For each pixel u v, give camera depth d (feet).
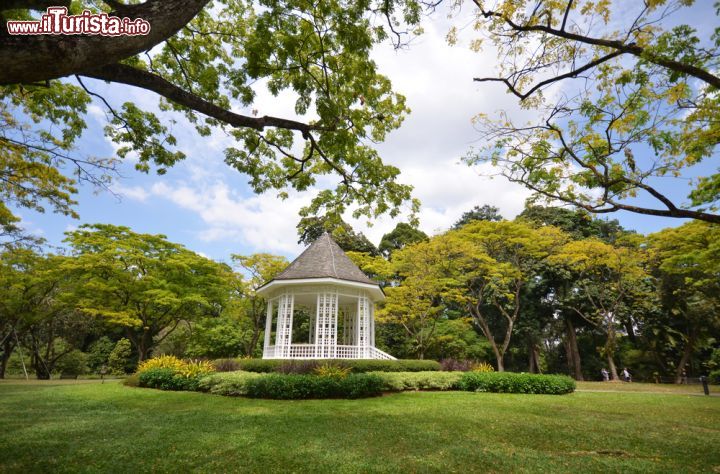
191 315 78.69
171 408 30.63
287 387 35.81
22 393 40.01
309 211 29.19
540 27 19.35
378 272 82.33
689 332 80.84
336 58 24.49
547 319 95.40
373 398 37.40
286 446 19.49
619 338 95.66
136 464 16.69
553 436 22.89
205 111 14.49
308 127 18.56
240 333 90.27
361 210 28.99
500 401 37.73
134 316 70.13
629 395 46.14
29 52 7.78
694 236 60.44
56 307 76.48
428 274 71.56
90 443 19.99
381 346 91.45
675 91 20.26
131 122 25.26
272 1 20.83
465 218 115.75
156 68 25.98
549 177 23.08
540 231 78.64
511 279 79.15
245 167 27.50
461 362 59.31
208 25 27.02
